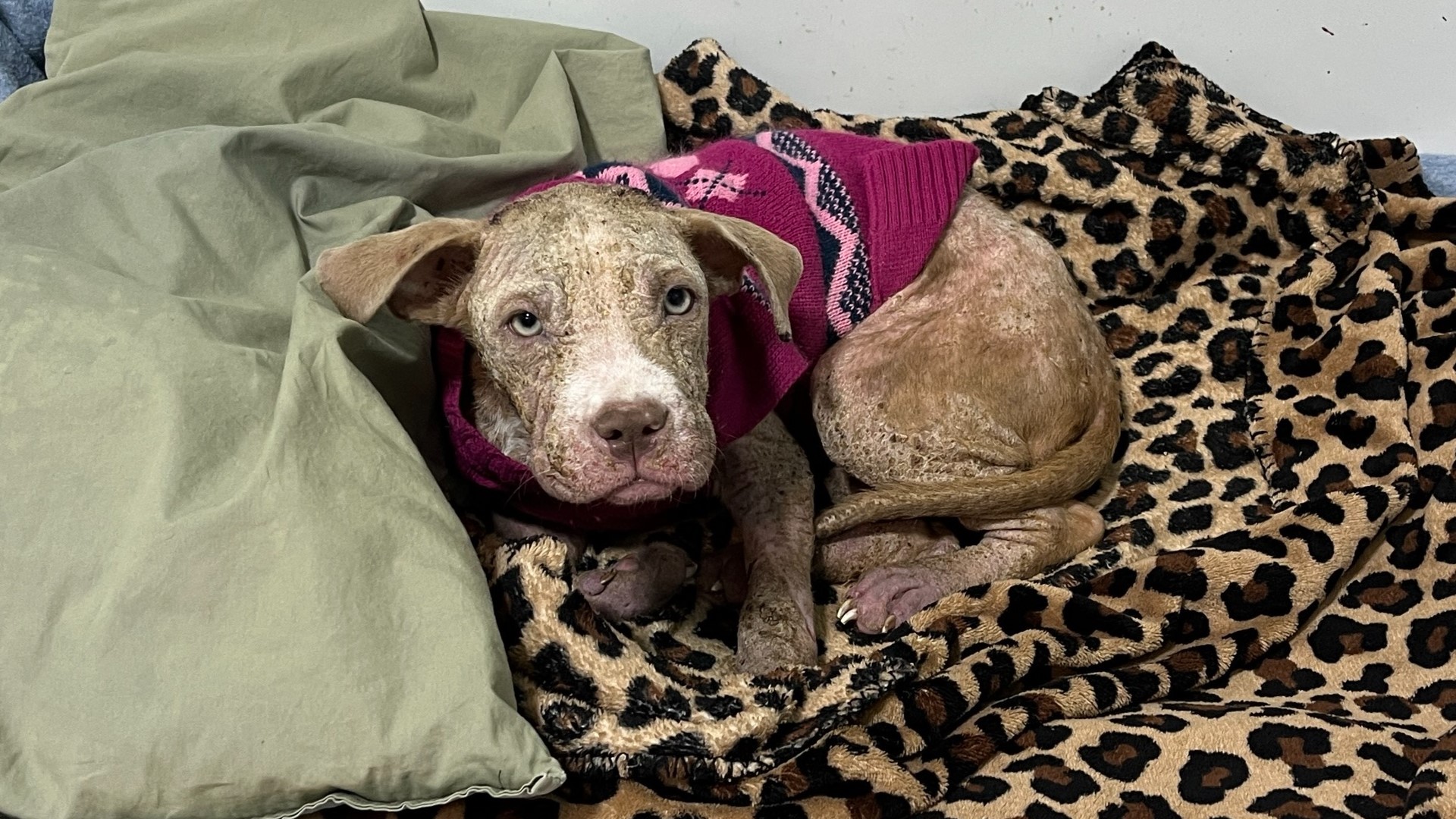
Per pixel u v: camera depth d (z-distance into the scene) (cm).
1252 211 337
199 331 210
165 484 189
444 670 185
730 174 259
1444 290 305
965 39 355
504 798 190
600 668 209
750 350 243
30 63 309
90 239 229
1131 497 300
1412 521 268
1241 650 253
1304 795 213
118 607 183
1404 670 248
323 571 187
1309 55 360
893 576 262
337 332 214
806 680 218
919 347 267
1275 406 304
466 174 283
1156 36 357
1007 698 238
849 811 206
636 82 328
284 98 284
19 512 191
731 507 264
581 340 200
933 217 267
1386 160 349
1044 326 270
